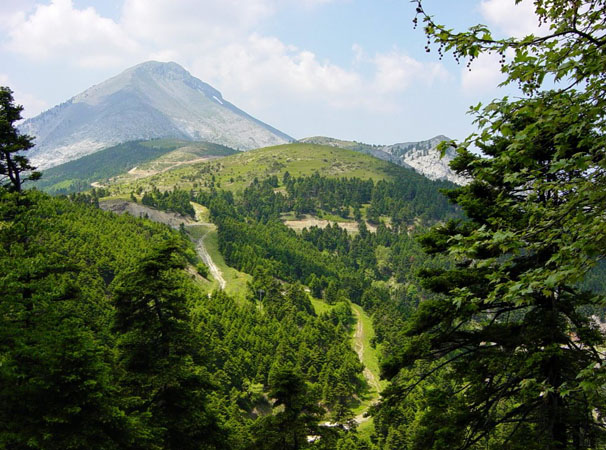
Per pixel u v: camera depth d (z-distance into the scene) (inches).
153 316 717.3
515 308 486.6
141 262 713.6
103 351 538.6
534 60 231.6
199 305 4269.2
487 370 522.6
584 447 408.5
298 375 874.1
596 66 219.9
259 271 6127.0
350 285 6742.1
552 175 316.8
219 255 7288.4
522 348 478.6
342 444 2081.7
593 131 257.4
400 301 7160.4
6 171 868.6
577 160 230.5
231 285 5979.3
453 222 584.7
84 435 467.2
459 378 546.6
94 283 3366.1
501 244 260.5
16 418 464.1
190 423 661.9
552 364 442.3
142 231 6131.9
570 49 227.6
